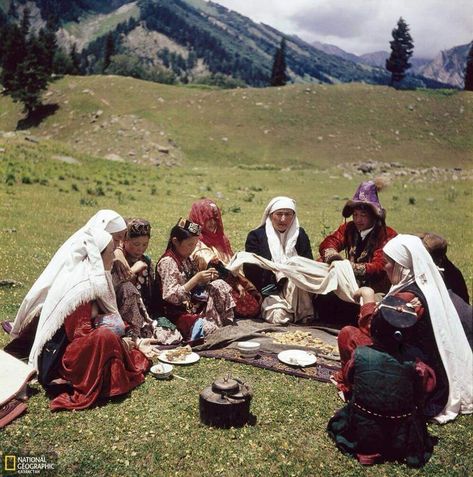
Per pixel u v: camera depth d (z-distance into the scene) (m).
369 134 60.41
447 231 15.32
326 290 6.66
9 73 79.56
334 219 16.98
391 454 4.11
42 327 4.92
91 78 75.19
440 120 63.97
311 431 4.42
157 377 5.21
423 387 4.12
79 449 4.11
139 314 5.98
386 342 4.17
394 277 4.82
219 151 54.78
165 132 56.66
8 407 4.52
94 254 4.95
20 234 11.52
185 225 6.33
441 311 4.59
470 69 77.62
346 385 4.92
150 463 3.98
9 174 19.30
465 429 4.55
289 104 65.12
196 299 6.44
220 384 4.46
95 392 4.75
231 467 3.96
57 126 63.97
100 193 19.19
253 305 6.97
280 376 5.38
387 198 22.28
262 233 7.29
